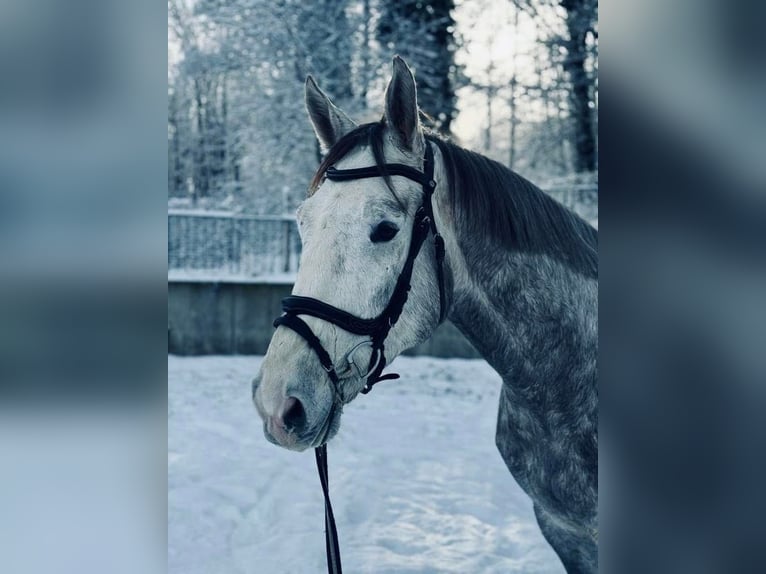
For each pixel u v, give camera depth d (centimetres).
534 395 198
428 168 184
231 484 486
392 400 775
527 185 204
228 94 1340
